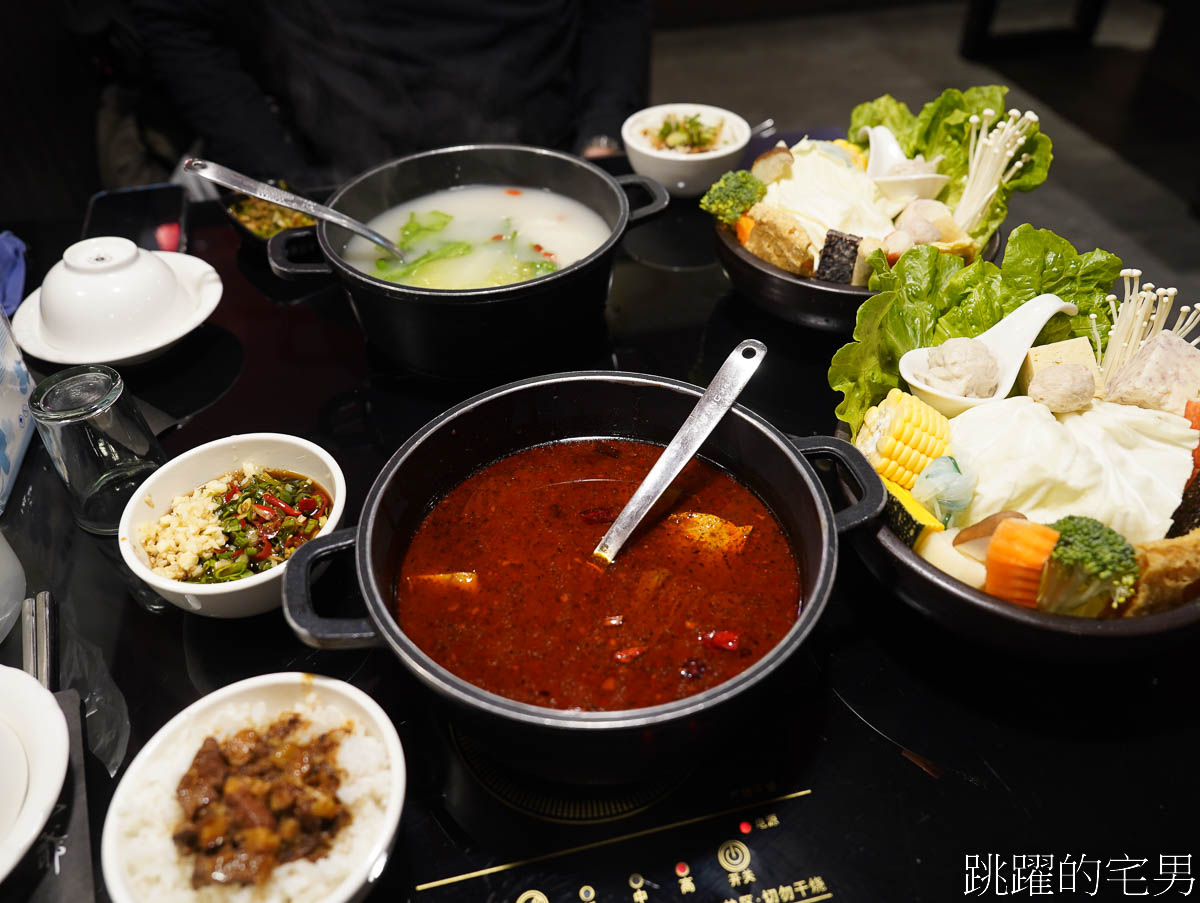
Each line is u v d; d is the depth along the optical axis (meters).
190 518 1.09
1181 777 0.93
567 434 1.15
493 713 0.73
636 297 1.64
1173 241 3.56
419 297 1.23
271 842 0.76
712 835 0.88
